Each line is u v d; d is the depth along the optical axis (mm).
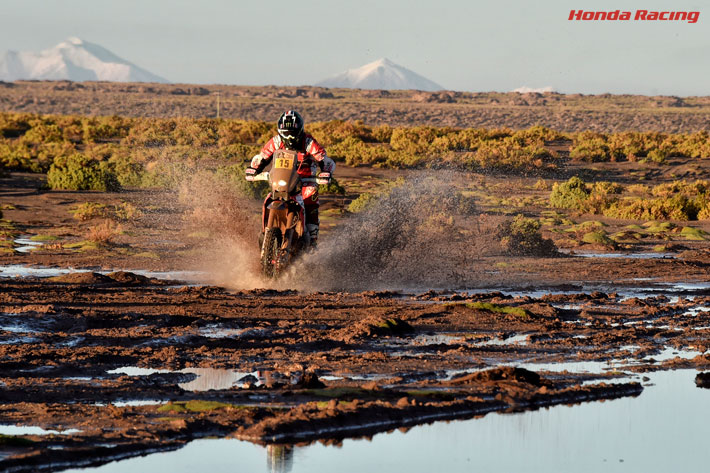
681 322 43312
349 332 37688
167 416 23219
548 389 27719
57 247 81875
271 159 52750
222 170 150875
